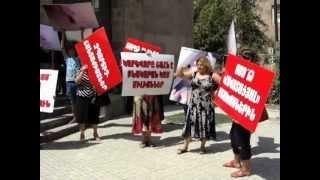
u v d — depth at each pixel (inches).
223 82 280.1
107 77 362.0
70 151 354.3
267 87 258.4
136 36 613.0
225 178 282.2
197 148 358.6
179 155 338.3
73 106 434.6
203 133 331.3
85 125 394.6
